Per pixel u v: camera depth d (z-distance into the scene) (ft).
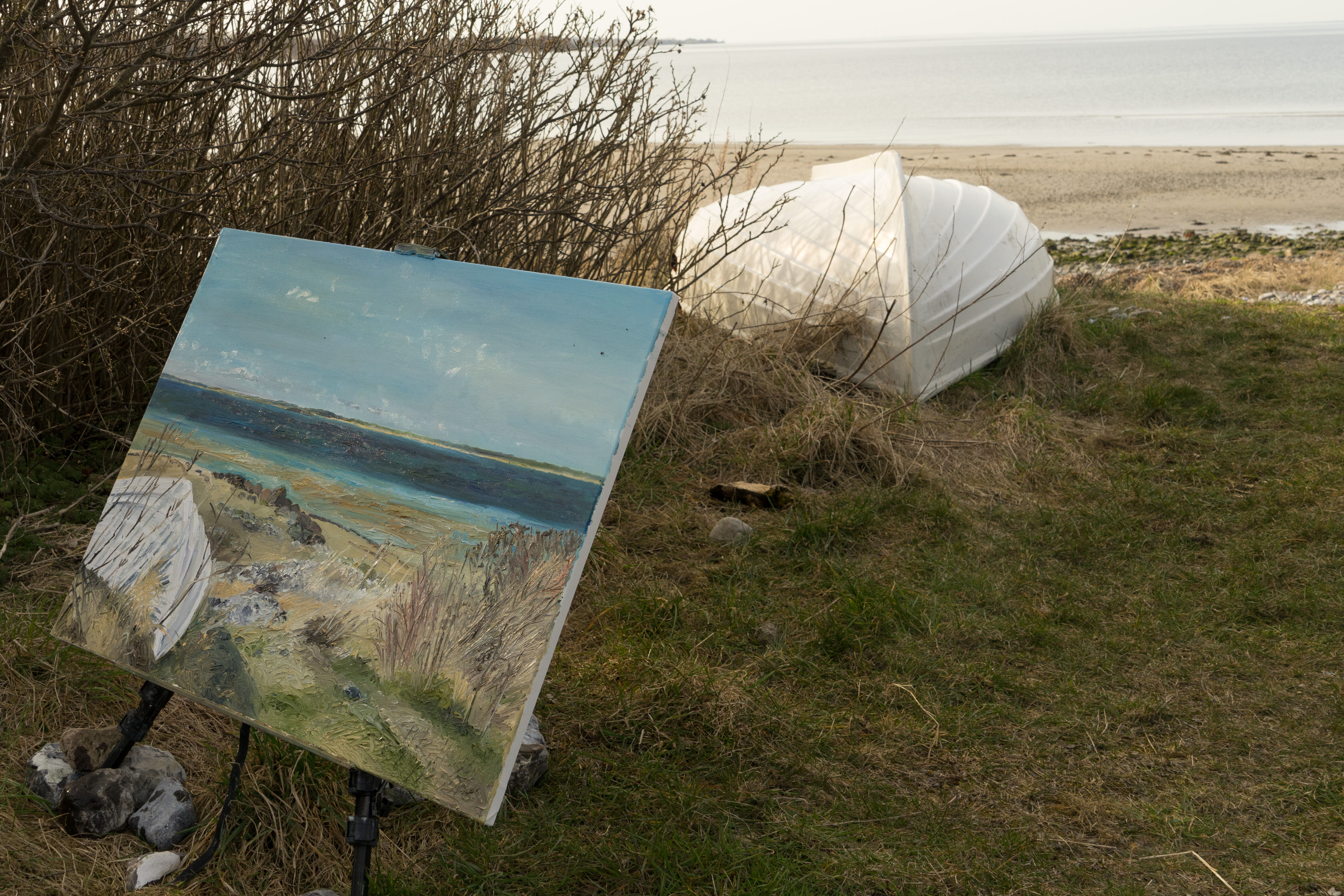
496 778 5.54
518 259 16.42
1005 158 96.94
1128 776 9.63
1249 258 48.11
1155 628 12.52
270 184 13.97
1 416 12.71
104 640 7.34
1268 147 105.60
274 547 6.95
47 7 9.95
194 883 7.07
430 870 7.66
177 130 12.98
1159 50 513.86
